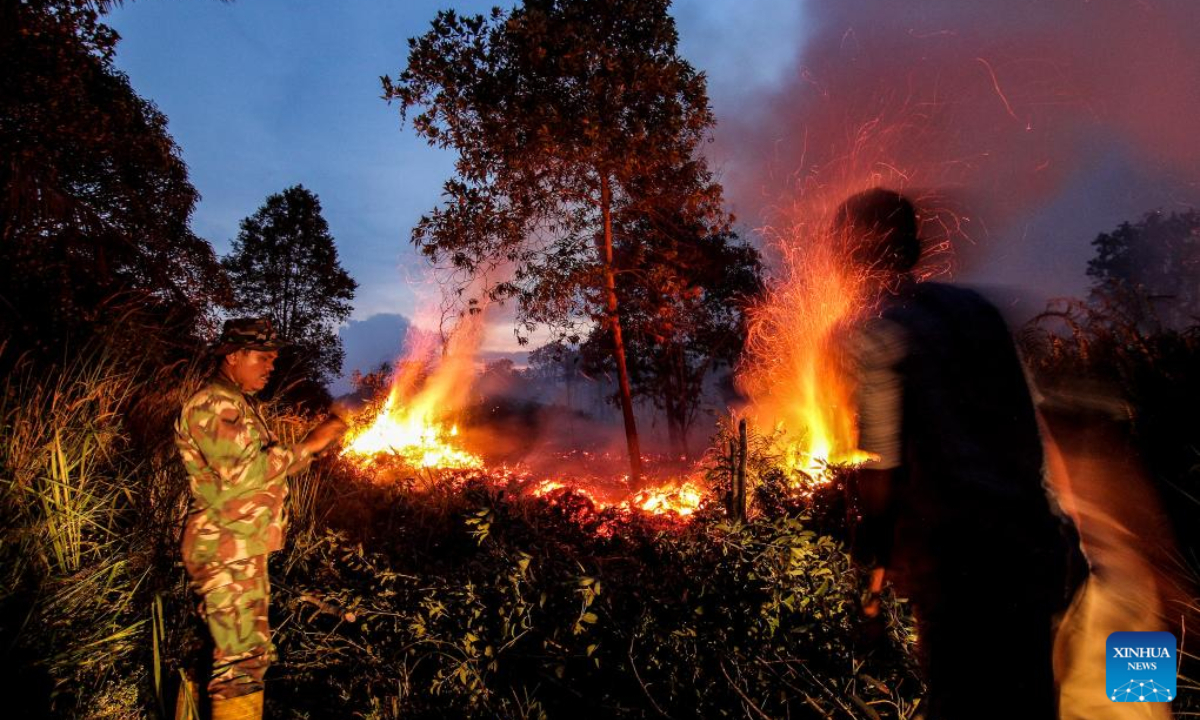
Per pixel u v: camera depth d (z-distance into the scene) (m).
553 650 2.90
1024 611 1.68
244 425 2.83
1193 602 2.39
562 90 11.68
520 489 4.45
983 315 1.94
